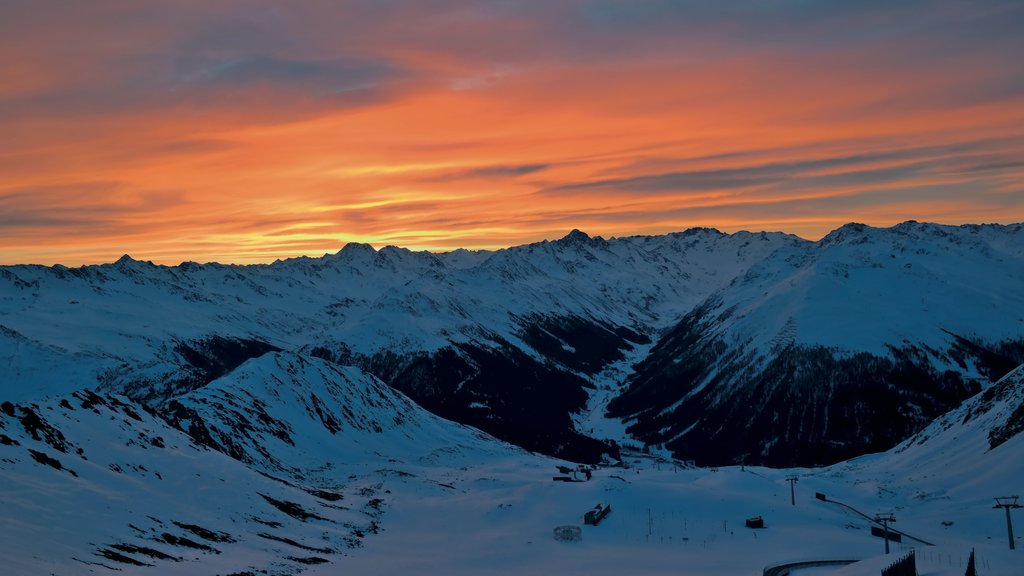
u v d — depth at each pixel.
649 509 139.12
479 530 133.00
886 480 164.00
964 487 143.88
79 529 80.88
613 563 111.81
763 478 161.75
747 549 119.50
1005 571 86.69
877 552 115.88
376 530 130.50
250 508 115.75
